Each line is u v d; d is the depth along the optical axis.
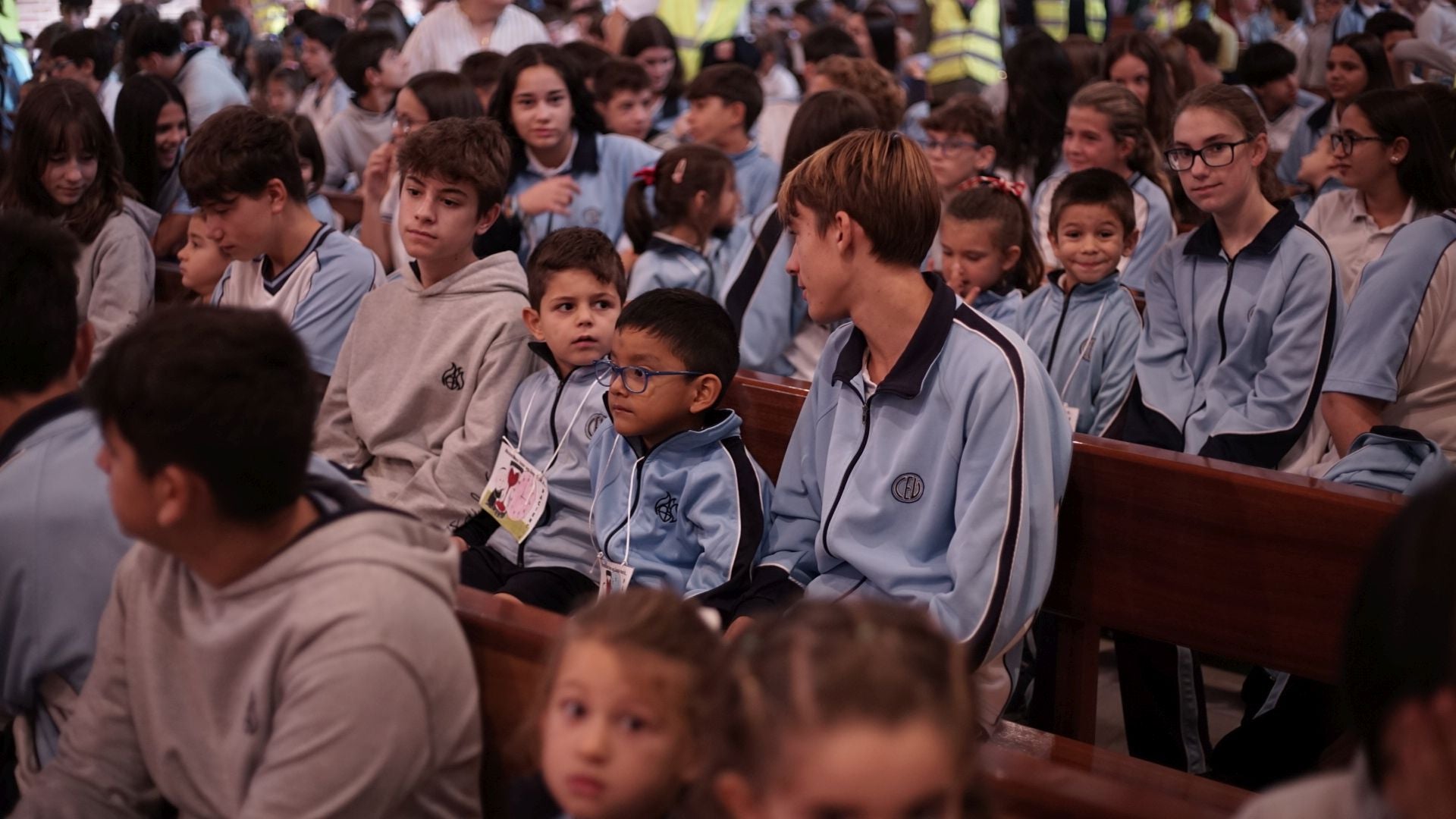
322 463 1.80
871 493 2.16
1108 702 3.37
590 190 4.62
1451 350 2.73
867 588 2.17
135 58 7.20
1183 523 2.23
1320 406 2.91
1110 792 1.26
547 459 2.69
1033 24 10.44
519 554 2.64
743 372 2.85
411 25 10.62
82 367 1.93
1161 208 4.28
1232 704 3.34
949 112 4.77
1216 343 3.11
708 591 2.30
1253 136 3.02
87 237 3.74
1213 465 2.22
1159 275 3.28
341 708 1.37
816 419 2.34
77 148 3.68
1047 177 5.22
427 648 1.44
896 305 2.12
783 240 3.49
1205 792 1.89
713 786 1.03
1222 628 2.21
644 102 5.94
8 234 1.82
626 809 1.29
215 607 1.51
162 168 4.69
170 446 1.38
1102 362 3.30
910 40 10.21
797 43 9.79
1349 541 2.06
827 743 0.94
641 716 1.28
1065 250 3.30
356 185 6.78
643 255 3.87
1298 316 2.97
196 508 1.42
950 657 1.00
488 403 2.76
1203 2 11.16
